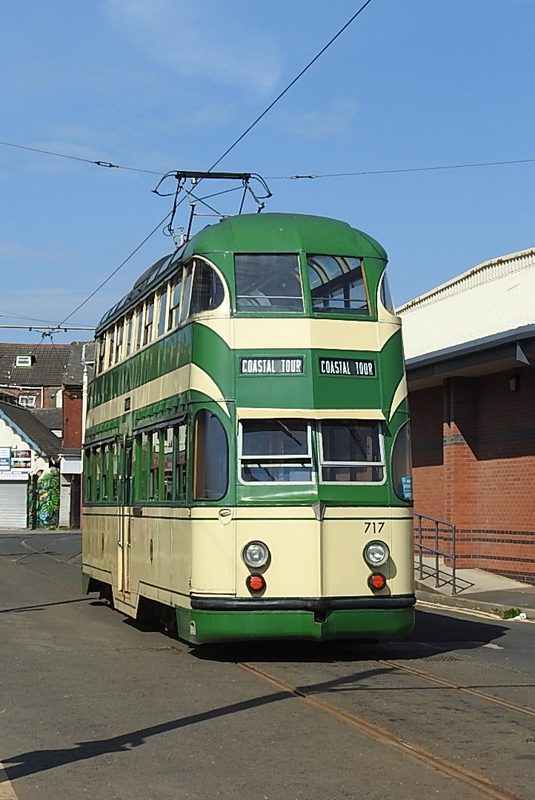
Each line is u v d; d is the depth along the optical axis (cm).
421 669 1226
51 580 2544
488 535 2366
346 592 1216
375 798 697
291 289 1270
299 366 1246
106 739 871
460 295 2619
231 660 1298
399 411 1275
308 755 809
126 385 1691
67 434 5888
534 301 2298
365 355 1270
